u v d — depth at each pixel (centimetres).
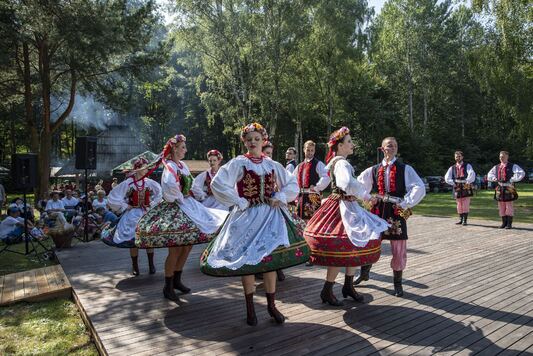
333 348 331
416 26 3262
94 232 987
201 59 2330
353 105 3162
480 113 3778
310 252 381
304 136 3350
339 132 434
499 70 1543
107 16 1552
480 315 399
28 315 464
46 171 1789
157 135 4012
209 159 634
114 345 342
